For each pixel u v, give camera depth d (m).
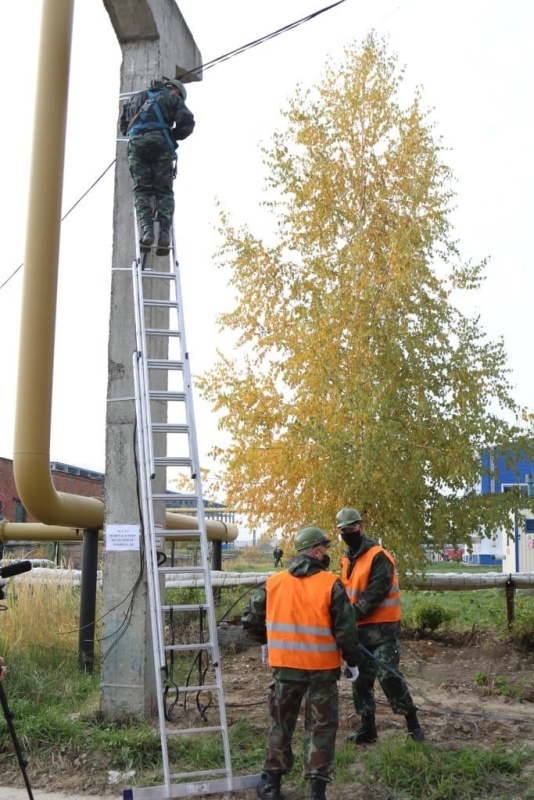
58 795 6.21
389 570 6.88
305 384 11.23
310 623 5.64
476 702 8.62
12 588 11.26
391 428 10.38
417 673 10.09
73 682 8.93
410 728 6.78
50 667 9.47
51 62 7.98
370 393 10.57
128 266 8.28
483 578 12.34
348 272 11.57
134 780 6.39
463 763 6.13
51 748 6.94
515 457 11.48
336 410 10.76
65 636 10.28
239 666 10.74
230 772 6.13
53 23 8.00
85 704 8.20
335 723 5.61
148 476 7.00
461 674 10.07
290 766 5.77
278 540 12.23
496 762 6.26
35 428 7.82
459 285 11.91
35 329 7.81
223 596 14.20
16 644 9.75
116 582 7.86
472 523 11.12
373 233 11.95
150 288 8.24
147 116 7.88
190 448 7.20
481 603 15.56
